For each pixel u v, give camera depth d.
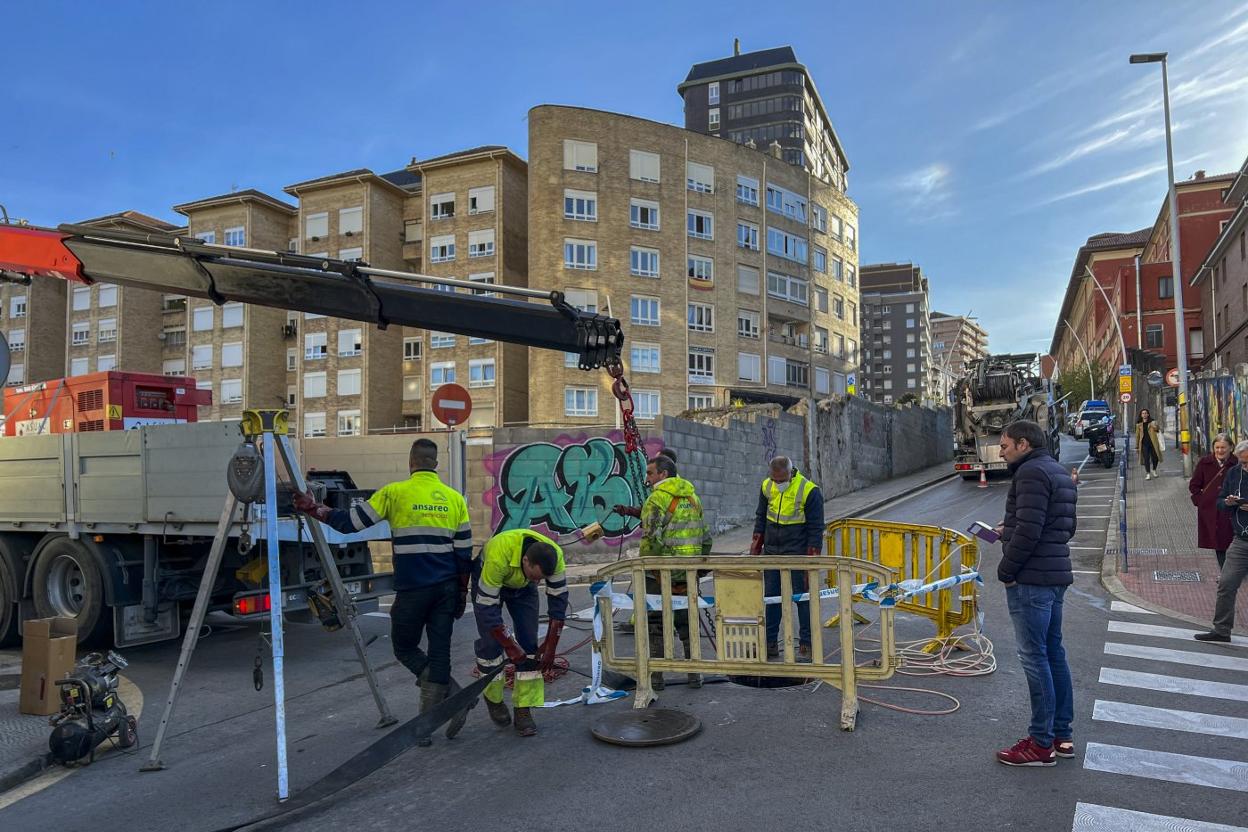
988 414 25.56
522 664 5.05
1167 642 7.18
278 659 4.39
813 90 103.06
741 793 4.08
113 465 7.79
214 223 52.00
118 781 4.75
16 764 4.86
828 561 5.18
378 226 49.62
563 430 15.09
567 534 14.95
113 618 7.70
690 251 46.31
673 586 6.27
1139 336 49.53
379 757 4.47
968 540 6.90
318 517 4.90
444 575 5.10
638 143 44.97
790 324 52.66
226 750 5.25
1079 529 14.38
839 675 5.16
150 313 55.00
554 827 3.78
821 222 55.28
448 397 12.55
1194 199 54.09
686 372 45.34
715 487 17.58
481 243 46.56
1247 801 3.87
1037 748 4.32
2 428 10.56
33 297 56.50
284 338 53.00
